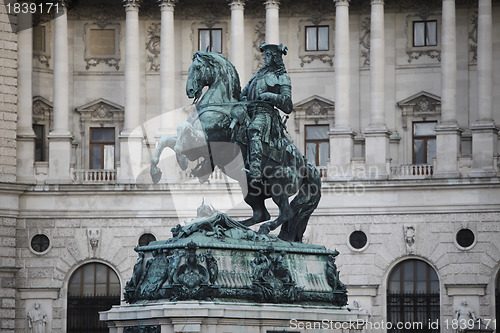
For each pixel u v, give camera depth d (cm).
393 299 11844
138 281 3678
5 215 12000
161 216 12038
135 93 12319
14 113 12162
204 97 3791
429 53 12462
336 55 12156
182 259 3547
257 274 3578
